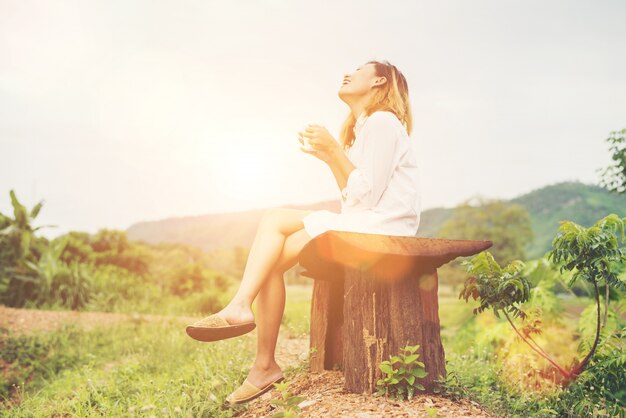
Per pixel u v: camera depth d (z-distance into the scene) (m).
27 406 4.30
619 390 3.55
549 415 3.19
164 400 3.67
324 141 2.93
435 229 54.06
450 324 8.34
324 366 3.39
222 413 3.16
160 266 15.02
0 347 6.32
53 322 7.72
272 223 2.95
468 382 3.65
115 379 4.48
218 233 133.88
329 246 2.68
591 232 3.52
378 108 3.19
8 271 10.21
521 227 48.22
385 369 2.66
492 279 3.59
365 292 2.81
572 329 4.79
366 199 2.87
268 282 2.99
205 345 5.29
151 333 7.06
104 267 13.46
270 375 3.03
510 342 4.59
